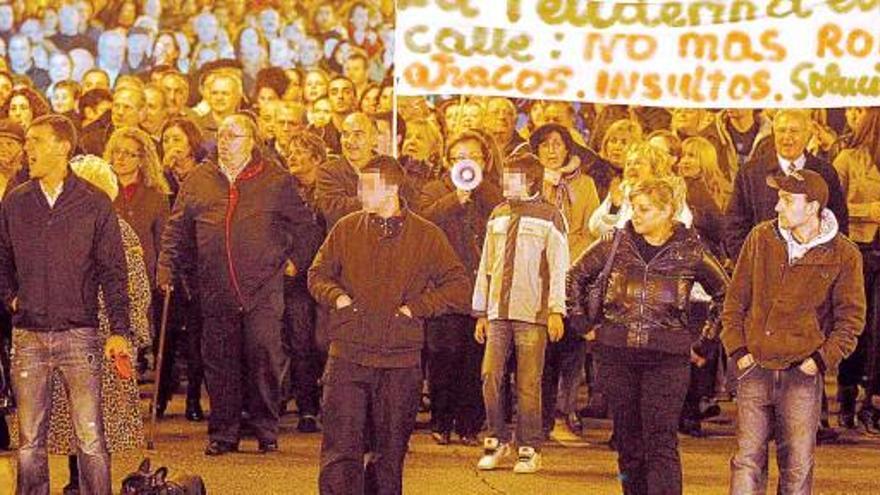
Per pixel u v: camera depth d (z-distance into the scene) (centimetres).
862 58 2397
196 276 2673
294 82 3591
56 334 1961
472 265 2684
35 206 1959
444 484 2423
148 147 2938
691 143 2916
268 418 2675
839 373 3031
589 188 2836
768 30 2400
